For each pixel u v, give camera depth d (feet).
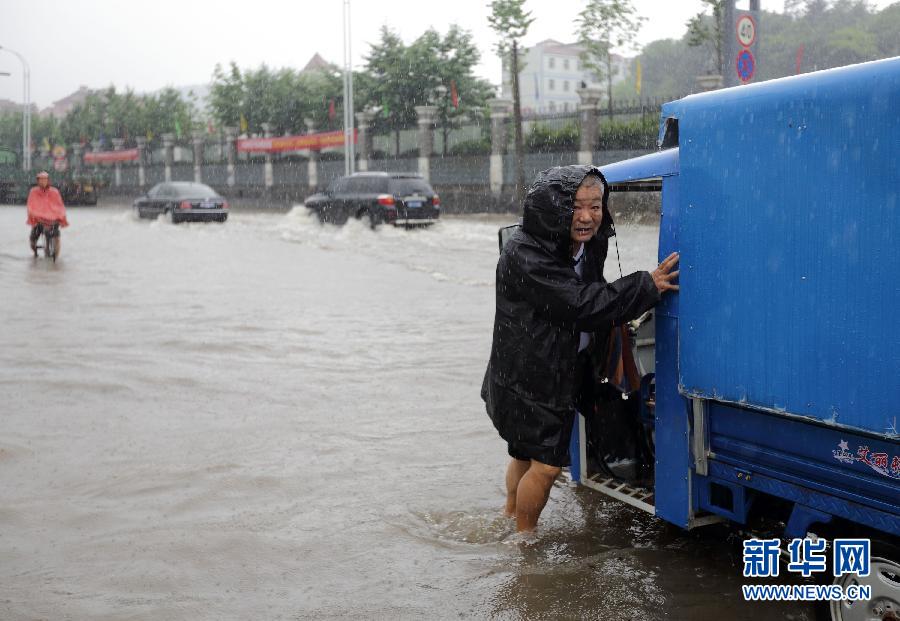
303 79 158.10
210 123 185.26
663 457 12.73
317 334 31.45
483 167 113.09
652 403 14.17
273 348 29.07
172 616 11.69
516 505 14.42
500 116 108.78
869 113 9.35
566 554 13.51
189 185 92.99
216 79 163.02
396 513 15.37
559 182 12.12
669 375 12.39
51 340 30.32
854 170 9.52
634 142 94.99
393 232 73.26
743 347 10.94
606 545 13.82
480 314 35.35
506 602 12.01
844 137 9.61
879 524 9.70
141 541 14.16
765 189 10.53
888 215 9.20
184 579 12.82
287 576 12.94
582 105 98.84
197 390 23.82
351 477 17.24
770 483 11.03
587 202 12.25
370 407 22.20
